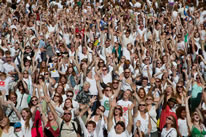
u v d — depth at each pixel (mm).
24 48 26562
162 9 43406
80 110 16891
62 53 26422
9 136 14719
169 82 20625
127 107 16859
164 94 17469
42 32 32062
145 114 15922
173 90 17906
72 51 26609
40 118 15688
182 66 25922
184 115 15750
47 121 15438
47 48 27406
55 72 23547
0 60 22500
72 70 21047
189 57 25078
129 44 26297
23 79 19781
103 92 17859
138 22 35188
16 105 17547
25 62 22703
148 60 23578
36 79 20641
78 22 36250
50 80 20250
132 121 16422
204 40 29406
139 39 28141
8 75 20781
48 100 15828
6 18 34438
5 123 14727
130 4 43094
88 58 24109
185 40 29938
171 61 25562
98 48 27766
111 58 23516
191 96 20203
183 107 15875
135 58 25188
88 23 33656
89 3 42188
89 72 20000
